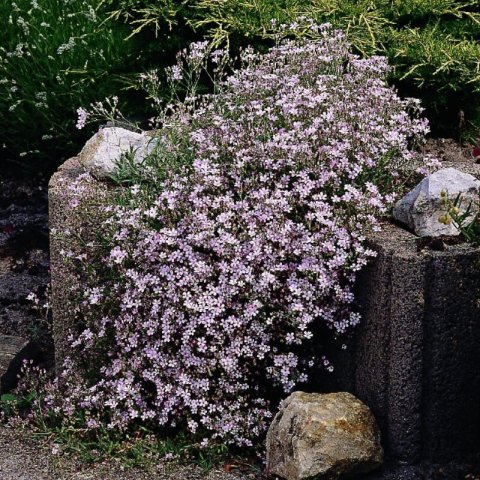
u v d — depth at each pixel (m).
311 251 1.74
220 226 1.80
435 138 2.18
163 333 1.78
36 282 2.31
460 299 1.70
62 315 1.96
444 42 2.19
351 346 1.79
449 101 2.16
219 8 2.25
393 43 2.20
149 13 2.25
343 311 1.76
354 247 1.75
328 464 1.67
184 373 1.78
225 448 1.77
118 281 1.85
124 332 1.81
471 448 1.76
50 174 2.71
